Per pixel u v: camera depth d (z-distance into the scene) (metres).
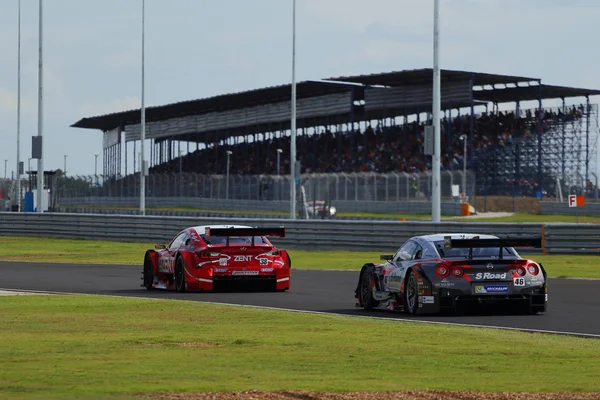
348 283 49.78
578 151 175.12
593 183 174.25
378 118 197.00
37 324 30.81
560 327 30.39
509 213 146.12
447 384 19.20
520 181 171.12
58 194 191.12
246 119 198.38
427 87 166.00
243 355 23.53
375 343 25.92
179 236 46.75
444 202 142.25
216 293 44.16
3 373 20.39
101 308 36.16
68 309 35.78
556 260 65.25
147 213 156.25
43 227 98.19
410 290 34.53
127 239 91.56
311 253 75.94
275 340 26.58
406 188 142.00
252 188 154.38
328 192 135.50
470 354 23.81
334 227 77.75
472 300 33.44
